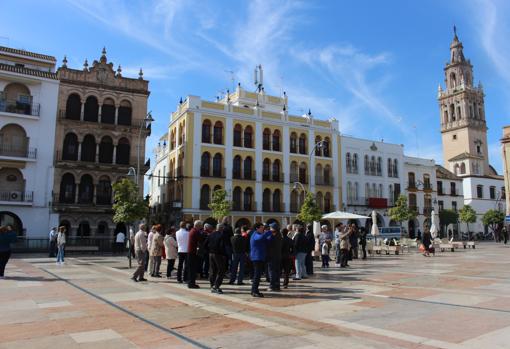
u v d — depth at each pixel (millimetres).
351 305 9297
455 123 80375
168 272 15430
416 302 9516
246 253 14133
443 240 34344
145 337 6680
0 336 6777
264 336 6672
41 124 37625
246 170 46625
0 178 36031
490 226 67312
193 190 42875
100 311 8805
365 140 55938
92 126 39688
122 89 41500
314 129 51781
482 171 76062
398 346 6043
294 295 10836
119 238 33781
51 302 9922
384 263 20719
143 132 41688
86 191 39062
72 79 39469
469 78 81938
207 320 7887
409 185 59656
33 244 34781
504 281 12867
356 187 54219
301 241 14422
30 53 40969
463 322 7453
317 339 6461
